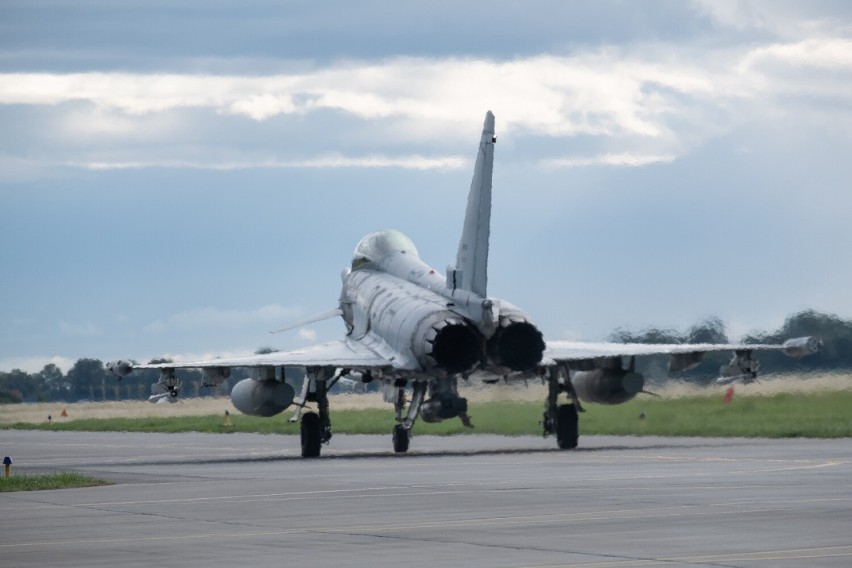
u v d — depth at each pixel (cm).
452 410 13425
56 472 12038
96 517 7862
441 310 13125
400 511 7756
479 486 9231
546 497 8344
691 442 14862
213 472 11550
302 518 7544
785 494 8206
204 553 6225
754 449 13000
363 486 9525
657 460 11550
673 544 6159
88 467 12750
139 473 11594
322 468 11756
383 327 14025
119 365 13050
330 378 14275
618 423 18038
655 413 19225
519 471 10569
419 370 13125
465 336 12975
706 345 13900
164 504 8562
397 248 15362
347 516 7588
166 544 6562
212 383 13562
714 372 19662
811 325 19412
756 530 6556
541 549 6103
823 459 11281
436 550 6141
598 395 14050
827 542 6125
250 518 7612
